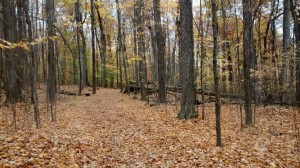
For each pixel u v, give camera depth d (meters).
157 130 10.63
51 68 12.95
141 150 8.05
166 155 7.59
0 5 15.44
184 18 12.55
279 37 25.75
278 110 14.06
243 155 7.52
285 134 9.79
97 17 34.22
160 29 18.75
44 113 13.22
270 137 9.42
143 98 21.61
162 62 18.89
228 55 20.66
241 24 22.11
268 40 24.09
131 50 33.47
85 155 7.16
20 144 6.98
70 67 42.06
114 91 31.17
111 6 29.41
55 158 6.49
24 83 11.23
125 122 12.39
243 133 10.07
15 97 14.39
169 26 24.48
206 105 16.95
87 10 28.80
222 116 13.41
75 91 28.83
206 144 8.60
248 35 10.98
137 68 30.36
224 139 9.22
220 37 22.16
